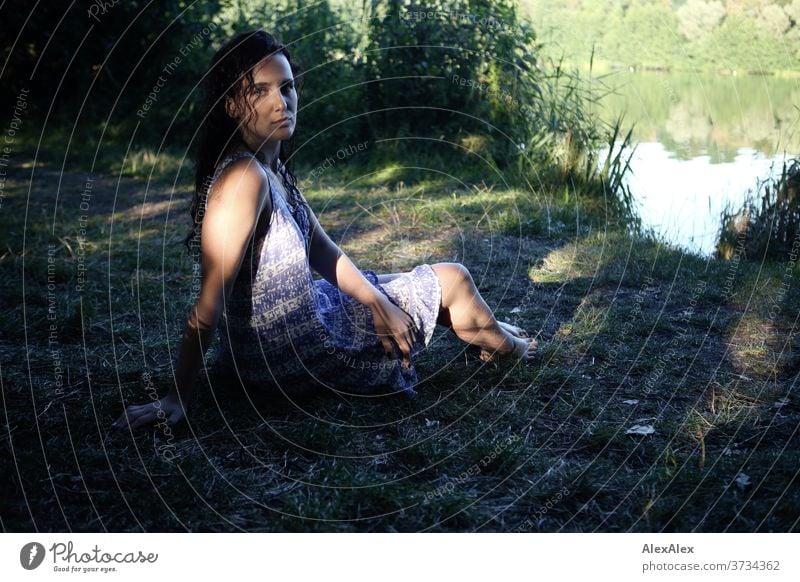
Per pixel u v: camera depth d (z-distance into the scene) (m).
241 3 7.80
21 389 2.65
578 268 4.07
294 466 2.26
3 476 2.16
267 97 2.31
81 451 2.28
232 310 2.44
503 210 5.14
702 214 4.87
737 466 2.21
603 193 5.43
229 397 2.59
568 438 2.42
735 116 6.82
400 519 2.04
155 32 7.98
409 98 6.50
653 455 2.31
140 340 3.11
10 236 4.50
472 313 2.69
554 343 3.09
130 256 4.23
